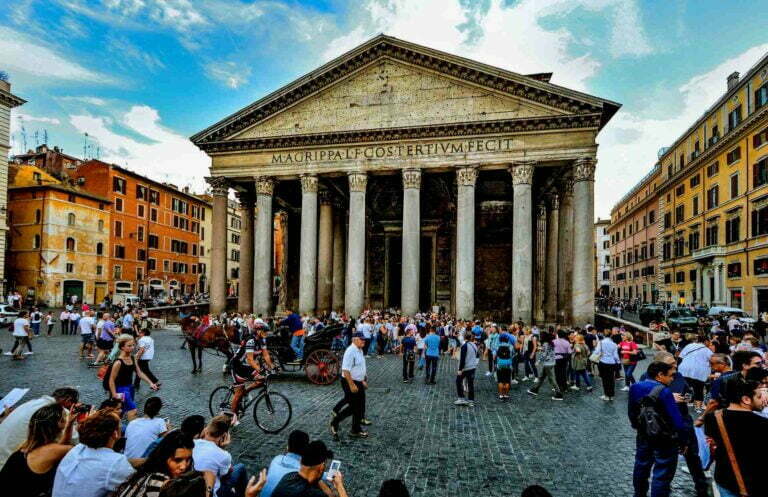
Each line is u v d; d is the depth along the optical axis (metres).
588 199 26.45
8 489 3.98
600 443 8.95
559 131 27.03
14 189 47.03
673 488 6.99
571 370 14.73
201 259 71.50
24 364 17.11
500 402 12.34
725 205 41.69
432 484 6.93
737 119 39.62
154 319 33.72
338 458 7.93
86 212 50.31
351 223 29.62
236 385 9.62
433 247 39.09
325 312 32.81
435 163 28.73
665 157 56.62
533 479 7.19
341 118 30.27
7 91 37.84
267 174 31.23
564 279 30.12
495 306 37.47
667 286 56.41
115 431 4.19
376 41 29.23
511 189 37.56
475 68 27.78
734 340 12.37
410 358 15.53
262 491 4.66
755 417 4.23
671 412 5.60
